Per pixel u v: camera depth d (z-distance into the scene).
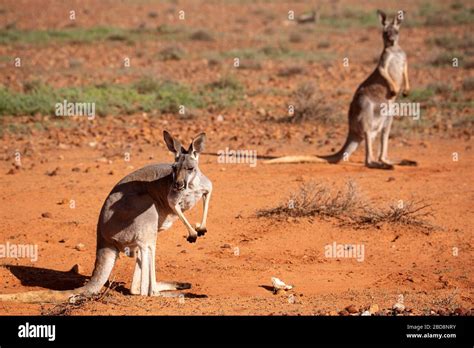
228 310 11.81
